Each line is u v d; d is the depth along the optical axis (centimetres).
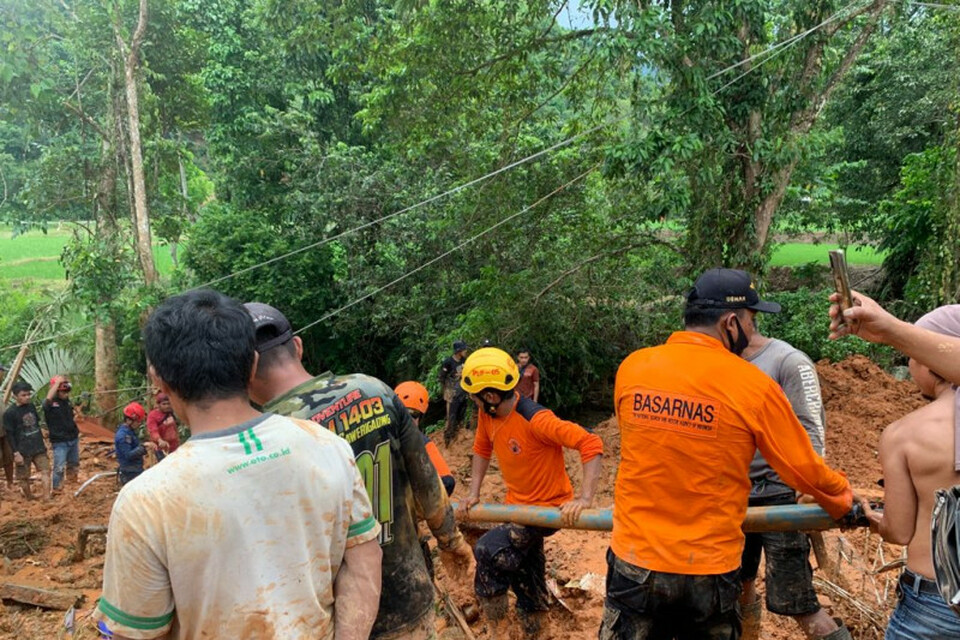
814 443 334
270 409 235
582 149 1299
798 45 946
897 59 1861
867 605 428
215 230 1827
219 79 1878
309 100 1972
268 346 238
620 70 955
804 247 3197
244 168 1883
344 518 186
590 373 1577
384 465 241
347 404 237
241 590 167
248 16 1909
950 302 1188
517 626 462
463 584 482
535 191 1334
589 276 1382
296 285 1759
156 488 163
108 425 1817
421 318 1638
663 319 1428
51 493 1019
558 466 402
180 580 164
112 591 165
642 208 1168
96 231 1786
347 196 1655
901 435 246
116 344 1900
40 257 3869
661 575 266
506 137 1329
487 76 1255
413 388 432
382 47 1270
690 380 264
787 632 425
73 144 1816
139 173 1634
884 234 1952
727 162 1030
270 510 171
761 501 343
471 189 1380
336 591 188
